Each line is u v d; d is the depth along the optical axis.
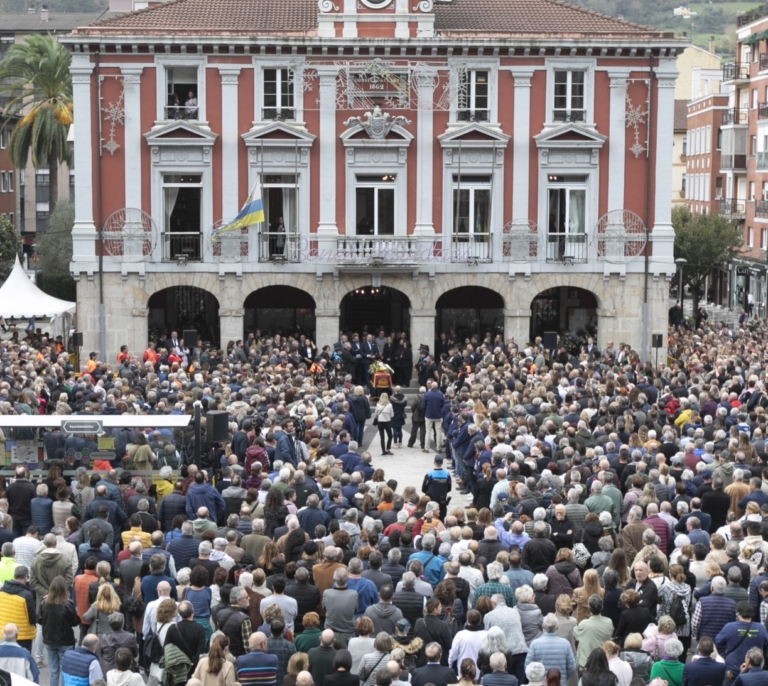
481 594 16.98
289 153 47.91
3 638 15.49
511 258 48.34
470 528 18.94
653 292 48.66
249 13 49.09
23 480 22.41
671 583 17.27
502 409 30.47
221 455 26.41
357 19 47.56
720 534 18.64
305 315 51.66
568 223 48.81
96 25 47.25
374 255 47.59
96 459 24.61
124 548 19.44
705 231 75.62
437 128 48.16
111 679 14.53
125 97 47.38
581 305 52.22
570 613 16.53
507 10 49.81
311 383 37.03
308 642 15.59
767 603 16.64
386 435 40.12
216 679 14.55
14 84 71.00
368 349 46.34
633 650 15.25
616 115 48.31
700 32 177.62
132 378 36.22
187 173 47.88
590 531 20.12
